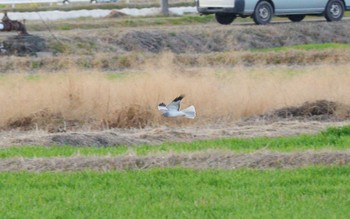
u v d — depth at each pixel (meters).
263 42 102.56
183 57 89.44
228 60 89.56
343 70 73.38
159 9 133.25
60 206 36.44
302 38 104.94
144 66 83.75
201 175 40.88
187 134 53.03
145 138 52.38
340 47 97.25
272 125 56.56
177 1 157.38
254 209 35.72
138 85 62.84
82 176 41.06
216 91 62.25
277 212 35.09
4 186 39.66
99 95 61.22
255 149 46.41
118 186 39.44
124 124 59.03
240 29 103.44
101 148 48.62
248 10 107.94
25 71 84.00
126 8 140.00
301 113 61.19
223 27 105.50
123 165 42.97
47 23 110.56
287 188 38.78
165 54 83.06
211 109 60.91
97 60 87.44
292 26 106.19
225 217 34.59
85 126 59.09
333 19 112.75
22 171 42.44
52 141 51.19
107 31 100.88
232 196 37.62
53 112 60.06
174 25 113.88
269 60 90.56
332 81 66.50
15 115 59.69
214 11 109.62
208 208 35.91
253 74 75.19
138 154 44.97
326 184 39.47
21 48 92.75
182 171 41.56
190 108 38.41
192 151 45.59
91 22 113.44
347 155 43.47
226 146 47.50
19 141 51.38
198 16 119.50
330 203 36.47
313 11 111.56
